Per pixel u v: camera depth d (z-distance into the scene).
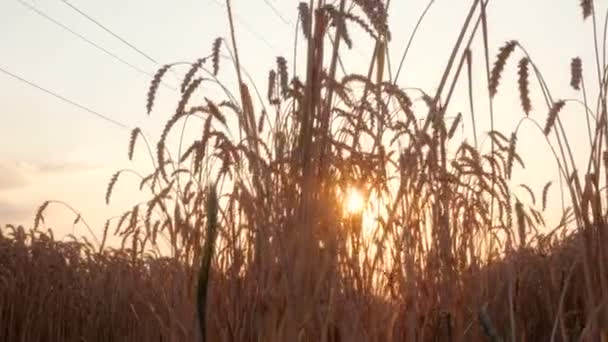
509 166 3.86
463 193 4.58
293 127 2.92
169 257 4.78
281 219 2.86
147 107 3.54
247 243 3.56
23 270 8.11
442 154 3.48
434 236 3.92
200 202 3.96
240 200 3.42
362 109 3.02
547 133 2.79
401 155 3.29
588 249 2.73
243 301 3.42
